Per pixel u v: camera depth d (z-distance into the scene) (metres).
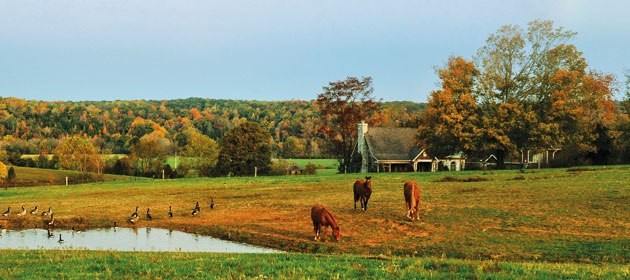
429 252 22.30
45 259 18.41
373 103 93.56
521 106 68.25
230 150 87.94
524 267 16.08
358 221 29.58
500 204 32.94
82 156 96.75
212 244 26.66
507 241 23.58
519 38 71.12
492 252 21.66
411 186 29.19
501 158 71.69
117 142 152.25
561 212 29.58
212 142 97.25
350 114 92.19
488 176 51.00
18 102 166.62
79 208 39.56
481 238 24.34
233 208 37.56
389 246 23.58
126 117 175.12
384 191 43.41
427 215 30.39
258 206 37.78
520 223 27.31
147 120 171.50
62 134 155.12
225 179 64.31
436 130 69.75
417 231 26.53
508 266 16.09
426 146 73.62
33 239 28.95
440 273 15.09
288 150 150.38
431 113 70.38
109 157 109.31
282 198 41.59
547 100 68.75
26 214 36.91
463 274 14.85
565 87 67.25
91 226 32.94
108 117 171.00
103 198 45.78
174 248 25.58
